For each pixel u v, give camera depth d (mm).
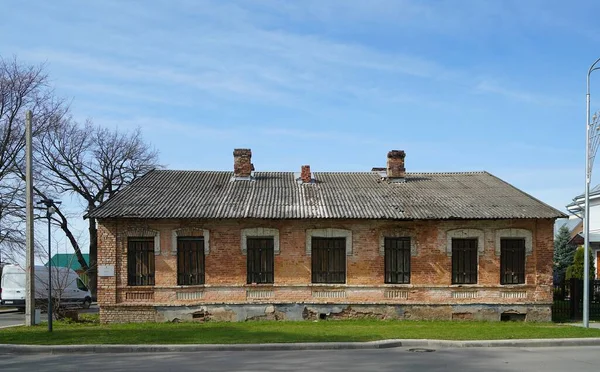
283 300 22797
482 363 13789
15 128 34562
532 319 23016
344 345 16281
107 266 22547
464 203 23906
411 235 23156
